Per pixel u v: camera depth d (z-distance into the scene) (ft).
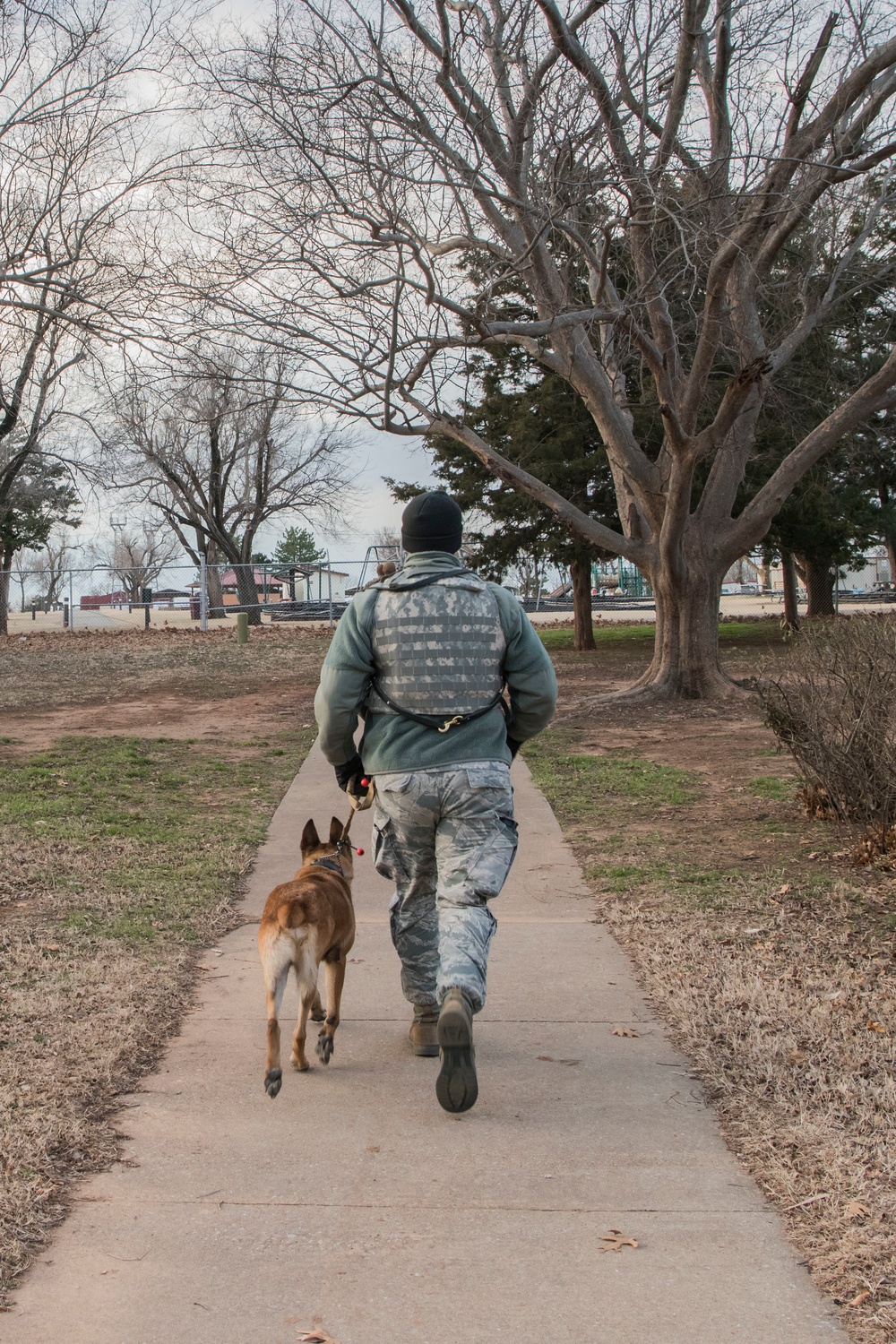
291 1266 9.82
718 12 39.65
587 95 38.22
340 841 15.83
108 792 33.04
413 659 12.32
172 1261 9.91
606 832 28.04
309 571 147.54
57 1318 9.13
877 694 24.79
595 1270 9.70
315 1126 12.54
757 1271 9.66
